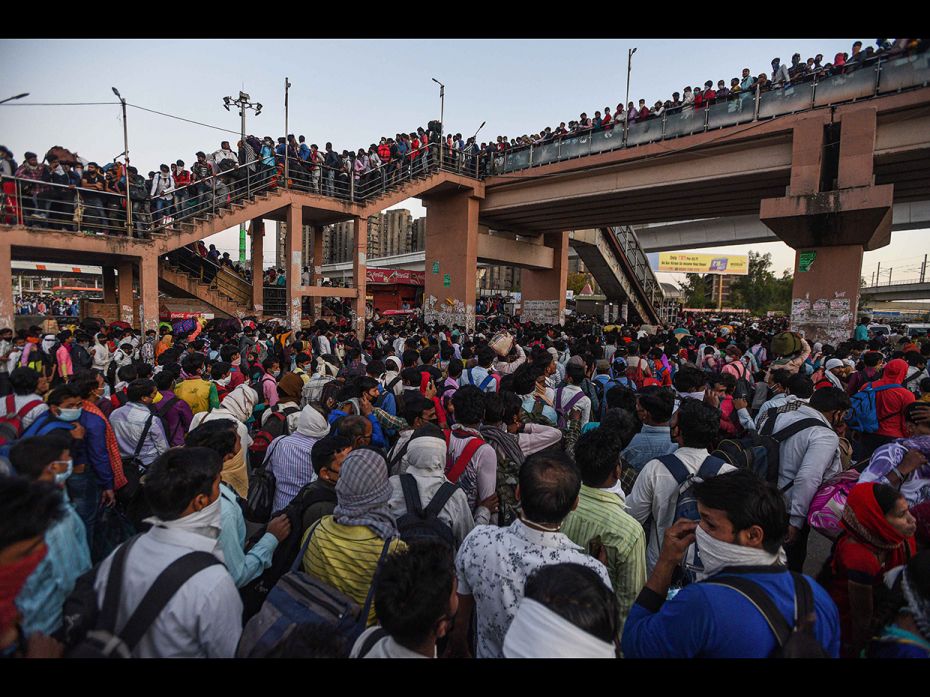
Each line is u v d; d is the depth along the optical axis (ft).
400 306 88.33
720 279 209.97
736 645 4.55
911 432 9.53
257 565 7.58
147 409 13.30
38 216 36.60
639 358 22.16
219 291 56.59
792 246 44.45
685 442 9.16
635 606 5.92
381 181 56.49
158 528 5.72
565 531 7.64
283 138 49.98
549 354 19.22
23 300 121.80
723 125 44.65
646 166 50.67
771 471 10.49
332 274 165.58
